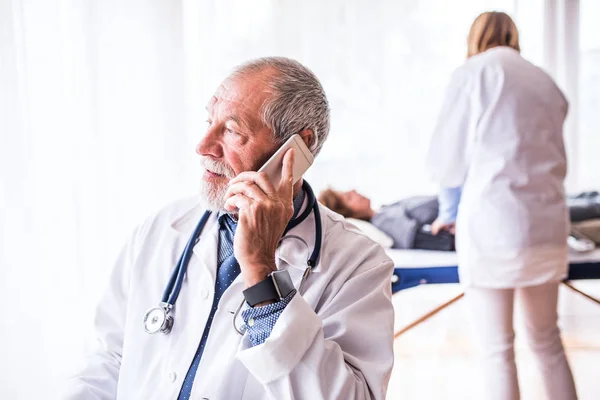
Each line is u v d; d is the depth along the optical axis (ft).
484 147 6.66
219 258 3.76
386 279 3.73
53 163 7.33
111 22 8.05
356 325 3.46
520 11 11.10
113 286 4.13
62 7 7.39
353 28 11.19
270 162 3.44
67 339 7.47
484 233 6.59
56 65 7.30
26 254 7.00
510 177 6.55
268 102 3.50
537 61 11.18
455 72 6.87
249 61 3.66
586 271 7.82
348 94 11.35
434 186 11.51
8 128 6.78
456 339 10.61
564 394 6.61
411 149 11.48
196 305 3.66
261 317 3.21
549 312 6.65
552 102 6.75
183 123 8.96
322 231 3.81
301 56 11.08
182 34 8.89
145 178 8.59
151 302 3.84
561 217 6.68
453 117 6.82
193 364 3.52
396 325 11.19
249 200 3.26
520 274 6.47
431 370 9.39
